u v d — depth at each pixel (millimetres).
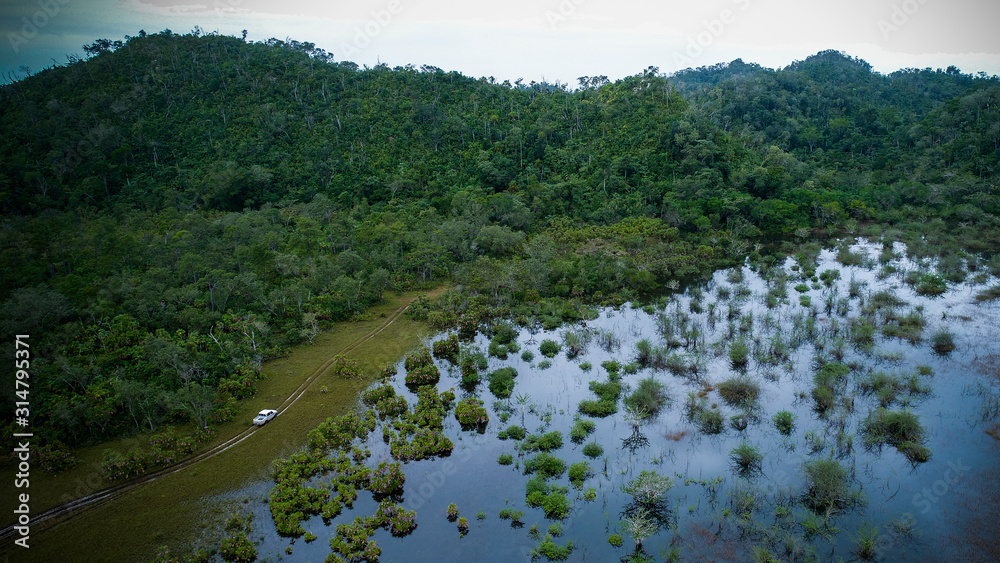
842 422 58938
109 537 47688
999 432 56906
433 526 48531
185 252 98500
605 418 63188
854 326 79562
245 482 54281
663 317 87062
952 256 103875
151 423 62094
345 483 54094
